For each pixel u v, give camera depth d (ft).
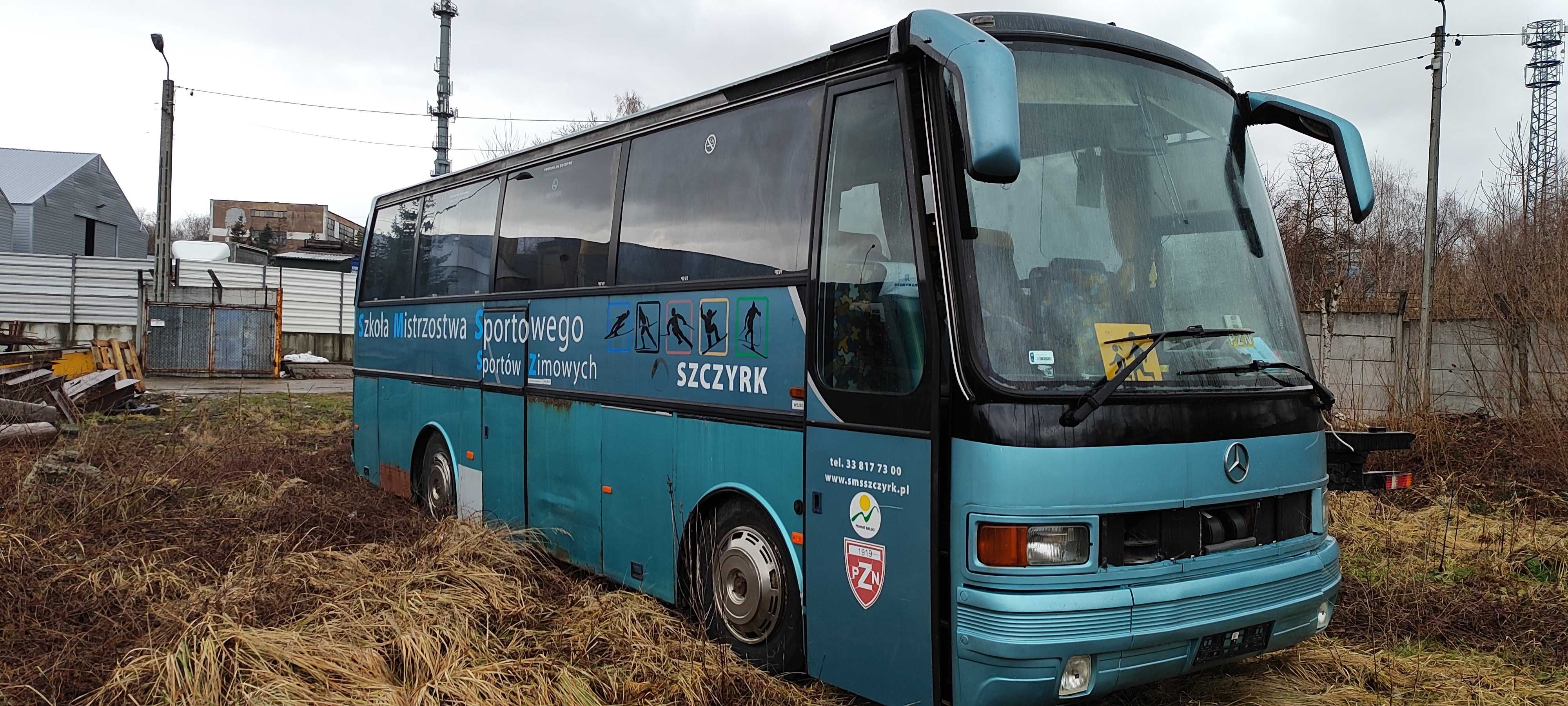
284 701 12.91
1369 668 15.93
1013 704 11.73
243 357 83.66
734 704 13.98
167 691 13.41
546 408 21.49
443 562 19.52
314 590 18.03
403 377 29.12
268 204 252.62
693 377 17.10
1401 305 44.47
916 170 12.96
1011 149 11.05
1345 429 28.96
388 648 15.02
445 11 110.01
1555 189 39.14
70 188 141.18
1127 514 12.12
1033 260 12.67
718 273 16.78
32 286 99.04
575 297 20.59
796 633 15.01
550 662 14.56
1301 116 15.51
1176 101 14.67
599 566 19.57
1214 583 12.56
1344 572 21.48
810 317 14.66
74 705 13.50
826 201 14.65
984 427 11.87
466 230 26.00
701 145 17.61
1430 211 50.98
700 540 17.07
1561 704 15.05
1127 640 11.81
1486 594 20.03
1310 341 46.57
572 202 21.34
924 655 12.59
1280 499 13.66
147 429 43.50
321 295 105.50
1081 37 14.07
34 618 16.52
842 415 13.96
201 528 23.07
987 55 11.46
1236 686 15.12
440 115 110.73
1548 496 28.68
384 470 30.37
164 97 80.89
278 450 36.60
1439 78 51.08
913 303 12.90
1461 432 35.91
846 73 14.65
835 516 14.05
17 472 25.48
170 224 82.43
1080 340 12.40
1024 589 11.68
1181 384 12.73
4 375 43.42
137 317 101.30
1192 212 14.23
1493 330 38.27
